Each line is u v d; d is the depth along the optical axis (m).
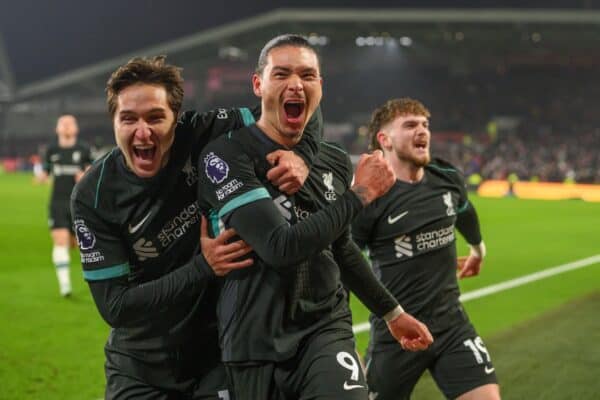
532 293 8.70
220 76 51.53
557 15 34.75
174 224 2.99
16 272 10.52
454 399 3.85
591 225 17.23
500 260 11.55
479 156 36.06
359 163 2.77
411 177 4.03
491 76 47.28
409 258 3.95
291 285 2.77
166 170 2.93
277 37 2.83
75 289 9.14
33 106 64.00
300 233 2.60
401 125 3.99
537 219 18.72
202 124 3.04
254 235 2.66
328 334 2.85
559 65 45.81
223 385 3.06
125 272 2.96
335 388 2.71
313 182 2.91
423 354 3.86
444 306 3.95
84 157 8.98
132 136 2.76
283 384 2.82
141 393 3.13
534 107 44.81
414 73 48.91
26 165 50.88
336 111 50.31
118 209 2.93
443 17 36.66
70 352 6.24
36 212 20.89
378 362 3.93
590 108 43.69
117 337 3.17
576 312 7.57
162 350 3.07
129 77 2.75
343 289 3.11
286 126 2.80
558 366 5.58
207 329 3.06
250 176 2.76
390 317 3.25
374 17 37.94
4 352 6.22
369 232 4.02
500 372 5.44
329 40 44.09
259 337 2.78
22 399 5.02
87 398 5.06
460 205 4.22
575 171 31.52
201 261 2.77
